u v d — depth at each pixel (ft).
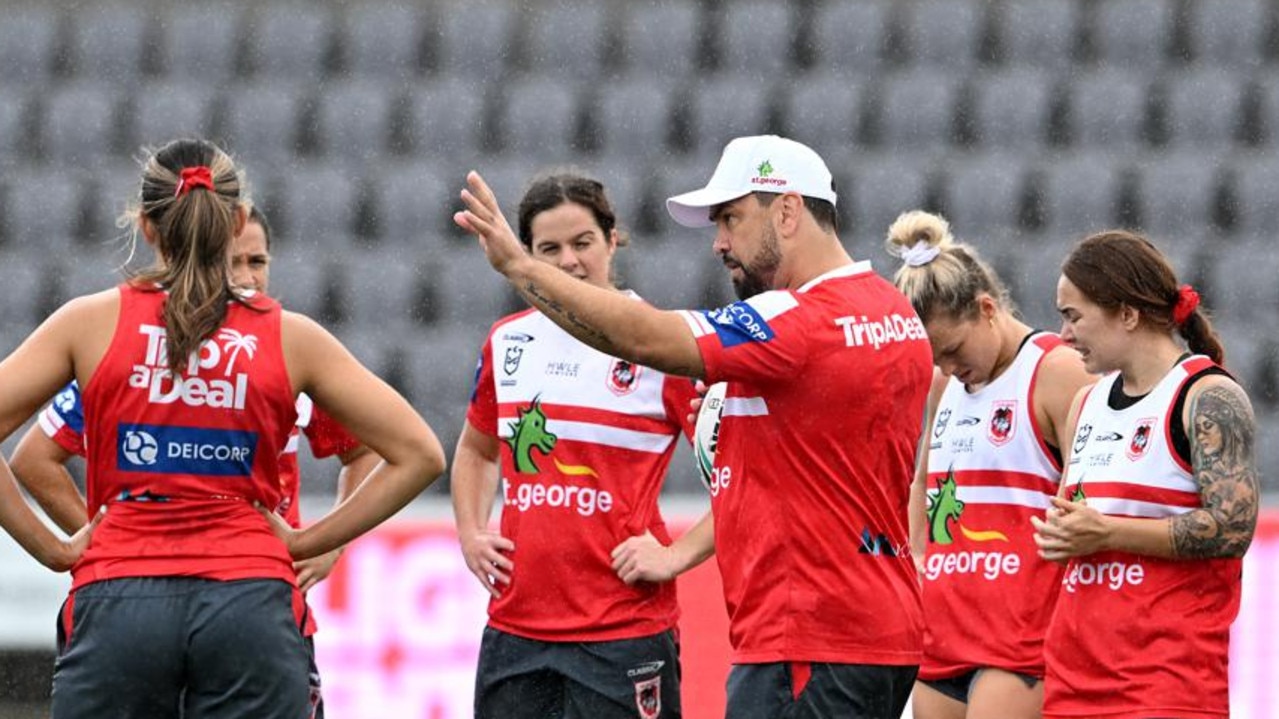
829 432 56.54
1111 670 58.49
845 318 56.59
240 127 186.50
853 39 192.44
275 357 52.75
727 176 58.65
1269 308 163.53
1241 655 95.45
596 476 68.69
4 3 197.47
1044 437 67.97
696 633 97.25
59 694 51.83
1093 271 59.16
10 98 188.96
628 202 174.29
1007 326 69.15
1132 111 183.42
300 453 141.18
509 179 178.60
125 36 195.52
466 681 99.55
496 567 69.62
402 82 191.42
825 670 56.70
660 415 69.41
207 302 52.11
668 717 69.77
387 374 156.35
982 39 192.13
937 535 70.59
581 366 69.26
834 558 56.80
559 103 185.78
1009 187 174.29
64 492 63.16
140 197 53.52
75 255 175.32
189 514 52.03
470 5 196.75
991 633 68.49
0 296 168.76
